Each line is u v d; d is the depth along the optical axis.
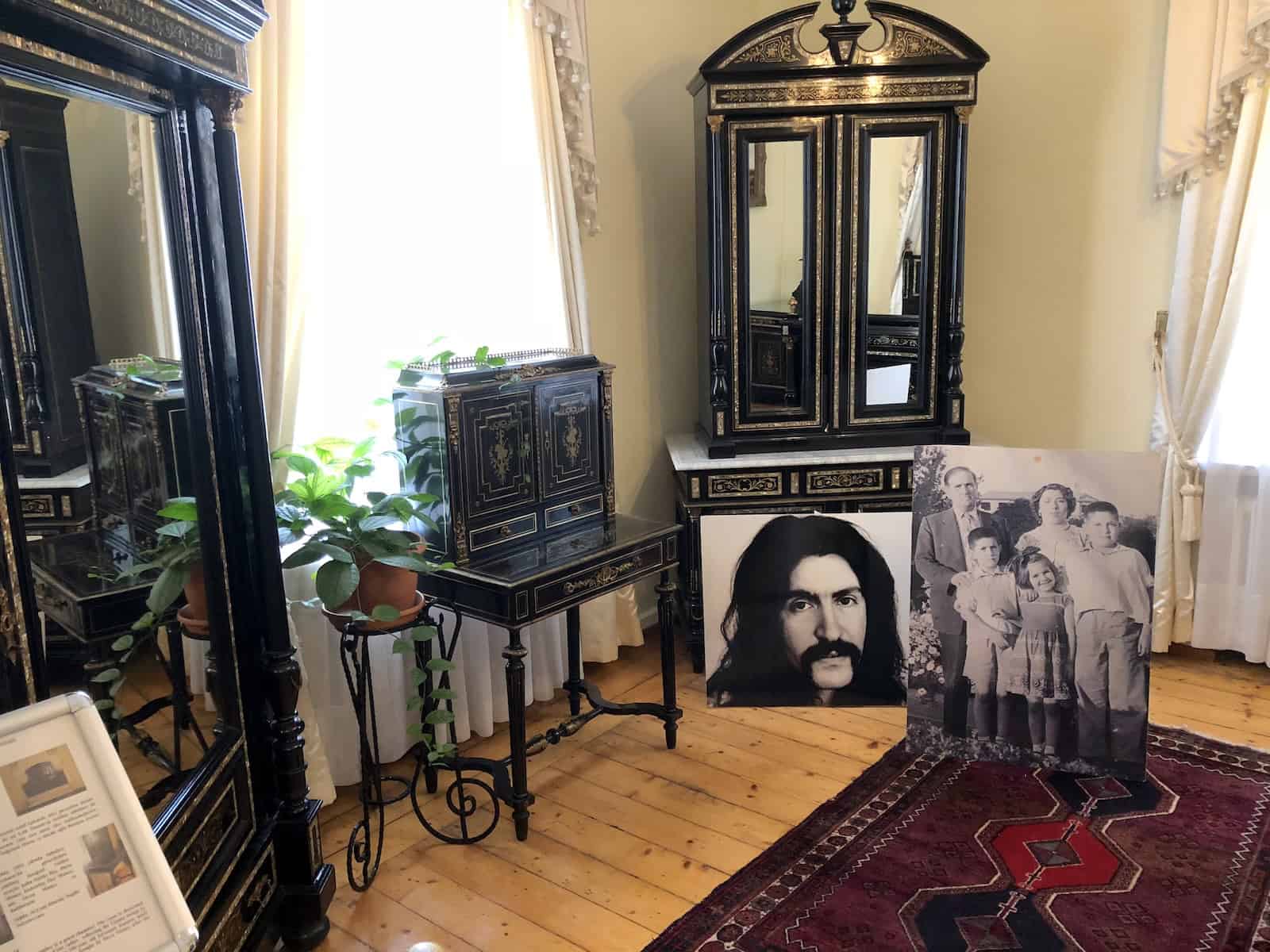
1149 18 3.62
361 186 2.95
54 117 1.58
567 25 3.29
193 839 1.89
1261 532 3.52
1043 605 2.97
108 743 1.25
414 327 3.13
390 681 3.04
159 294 1.88
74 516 1.58
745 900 2.47
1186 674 3.67
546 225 3.35
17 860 1.15
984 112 3.98
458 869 2.65
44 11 1.46
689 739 3.30
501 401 2.83
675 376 4.20
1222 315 3.47
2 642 1.41
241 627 2.18
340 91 2.86
